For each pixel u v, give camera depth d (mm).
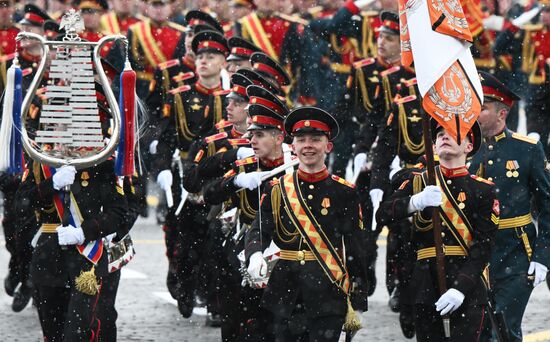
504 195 24922
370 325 30047
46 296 24453
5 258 38562
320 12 44906
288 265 22906
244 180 25156
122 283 35031
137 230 43656
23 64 35562
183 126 32531
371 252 32594
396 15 34531
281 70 29828
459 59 22797
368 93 35969
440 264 22391
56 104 24078
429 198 22328
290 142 27219
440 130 22812
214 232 27922
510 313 24672
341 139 37312
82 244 23891
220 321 27453
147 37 42375
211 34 32500
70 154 23859
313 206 22859
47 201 24156
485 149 25188
